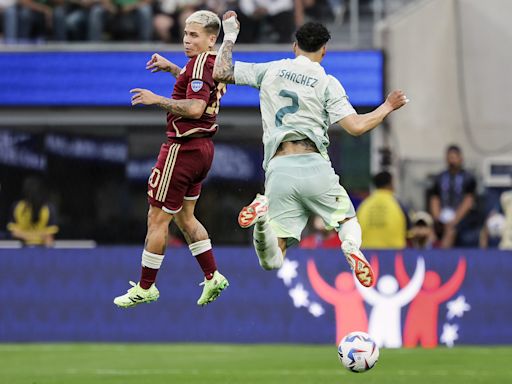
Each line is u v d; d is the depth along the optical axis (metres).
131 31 57.06
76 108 54.97
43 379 34.25
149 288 28.48
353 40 56.09
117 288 44.22
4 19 57.28
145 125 55.56
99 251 44.28
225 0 56.34
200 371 36.09
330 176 26.95
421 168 54.69
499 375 35.16
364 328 43.38
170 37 56.94
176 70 29.00
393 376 34.91
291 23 56.16
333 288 43.56
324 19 56.59
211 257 28.97
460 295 43.56
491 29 54.97
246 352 41.22
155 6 57.00
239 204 55.81
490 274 43.56
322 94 26.72
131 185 56.56
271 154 27.03
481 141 54.97
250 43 56.09
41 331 44.28
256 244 26.56
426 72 54.91
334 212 26.98
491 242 52.56
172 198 28.11
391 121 54.72
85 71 54.38
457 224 52.28
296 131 26.80
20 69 54.47
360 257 26.75
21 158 55.91
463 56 55.09
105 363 38.16
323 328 43.56
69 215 56.62
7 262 44.38
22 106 54.88
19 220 53.97
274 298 43.78
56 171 56.28
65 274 44.34
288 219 27.06
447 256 43.56
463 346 43.44
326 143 27.20
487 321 43.50
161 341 44.06
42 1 57.47
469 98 55.12
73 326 44.22
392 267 43.47
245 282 43.88
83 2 57.28
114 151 56.28
